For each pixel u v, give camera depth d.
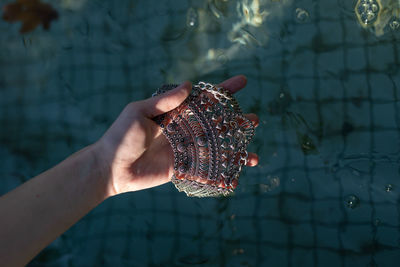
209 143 0.60
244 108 0.75
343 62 0.73
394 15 0.72
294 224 0.73
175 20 0.78
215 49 0.77
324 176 0.73
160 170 0.62
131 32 0.79
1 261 0.53
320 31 0.74
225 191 0.61
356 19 0.73
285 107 0.74
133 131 0.58
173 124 0.60
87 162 0.58
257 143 0.75
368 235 0.70
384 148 0.71
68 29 0.80
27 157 0.79
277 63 0.75
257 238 0.73
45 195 0.56
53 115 0.79
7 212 0.55
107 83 0.79
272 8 0.75
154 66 0.78
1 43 0.81
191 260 0.74
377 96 0.72
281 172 0.74
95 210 0.77
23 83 0.80
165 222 0.75
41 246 0.56
